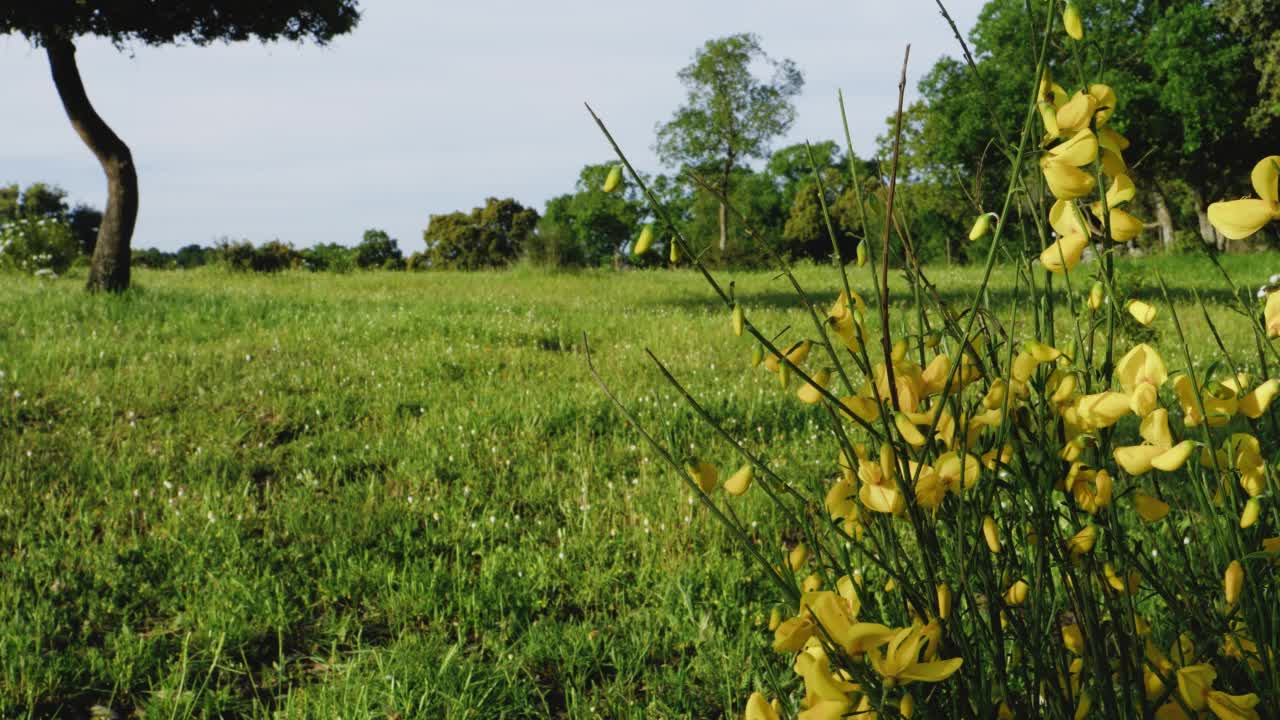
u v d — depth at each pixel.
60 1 9.12
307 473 4.07
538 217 54.72
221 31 11.18
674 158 43.91
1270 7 21.56
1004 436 1.05
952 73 25.22
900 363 1.04
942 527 1.29
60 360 5.87
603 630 2.80
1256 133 24.50
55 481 3.92
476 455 4.51
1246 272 15.63
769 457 4.30
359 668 2.54
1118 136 1.03
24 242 16.50
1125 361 1.03
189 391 5.38
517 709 2.38
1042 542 1.16
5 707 2.36
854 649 0.91
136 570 3.13
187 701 2.38
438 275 19.03
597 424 4.98
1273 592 1.14
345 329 7.82
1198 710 1.07
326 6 11.77
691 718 2.29
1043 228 1.15
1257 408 1.03
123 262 10.09
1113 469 1.20
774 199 49.12
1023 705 1.22
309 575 3.19
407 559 3.26
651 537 3.47
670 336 8.02
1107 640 1.31
